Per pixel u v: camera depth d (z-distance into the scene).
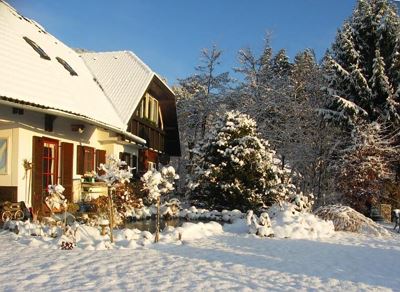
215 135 17.48
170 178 10.68
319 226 13.04
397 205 21.05
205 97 35.50
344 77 24.38
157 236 10.08
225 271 7.34
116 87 19.64
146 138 22.78
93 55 23.16
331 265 8.34
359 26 25.38
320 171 23.80
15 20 16.38
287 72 37.91
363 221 14.50
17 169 11.84
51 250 8.57
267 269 7.68
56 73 14.41
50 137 13.58
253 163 16.69
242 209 16.72
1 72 11.31
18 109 12.02
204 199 17.23
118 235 10.06
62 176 14.15
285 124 27.16
